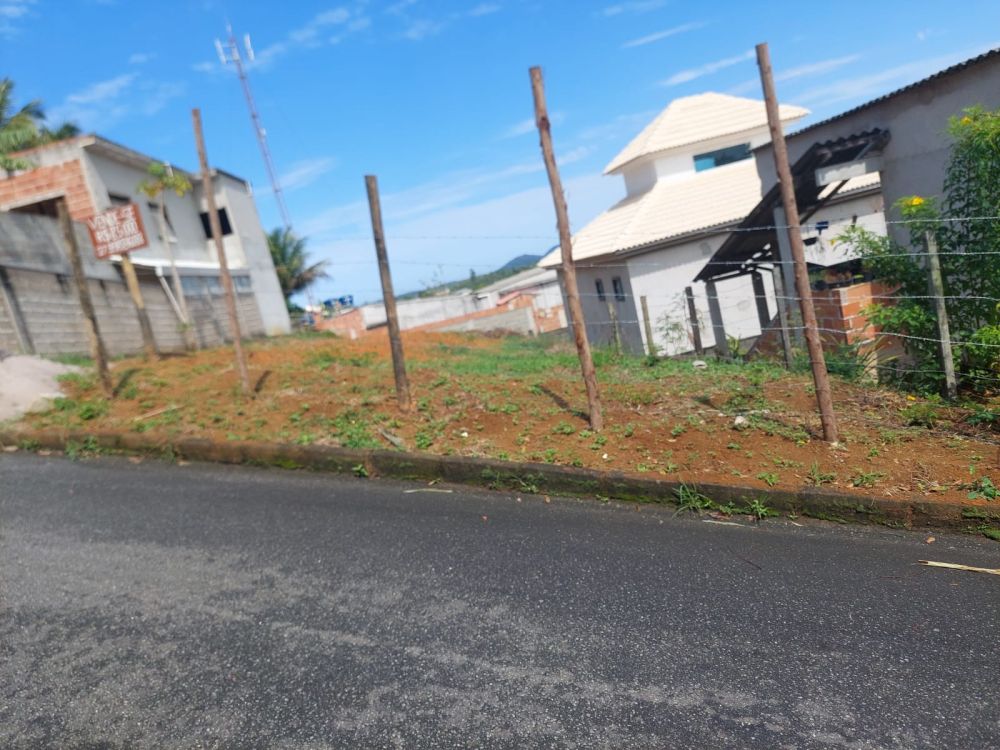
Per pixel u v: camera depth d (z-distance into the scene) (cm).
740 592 392
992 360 644
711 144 2123
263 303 2289
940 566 411
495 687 318
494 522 512
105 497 609
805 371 848
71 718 316
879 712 288
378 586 420
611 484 549
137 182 1780
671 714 294
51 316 1225
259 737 297
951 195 704
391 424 717
